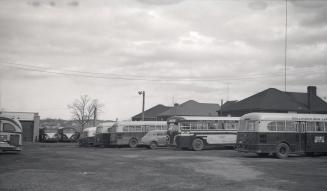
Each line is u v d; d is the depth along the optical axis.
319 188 12.82
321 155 29.02
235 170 18.03
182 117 35.44
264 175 16.19
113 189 12.45
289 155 29.03
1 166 19.78
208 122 35.91
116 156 27.09
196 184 13.58
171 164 20.91
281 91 62.94
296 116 26.73
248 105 60.69
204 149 37.22
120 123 42.53
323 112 60.75
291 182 14.14
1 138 27.95
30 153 30.31
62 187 12.76
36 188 12.52
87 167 19.36
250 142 26.30
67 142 61.62
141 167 19.34
